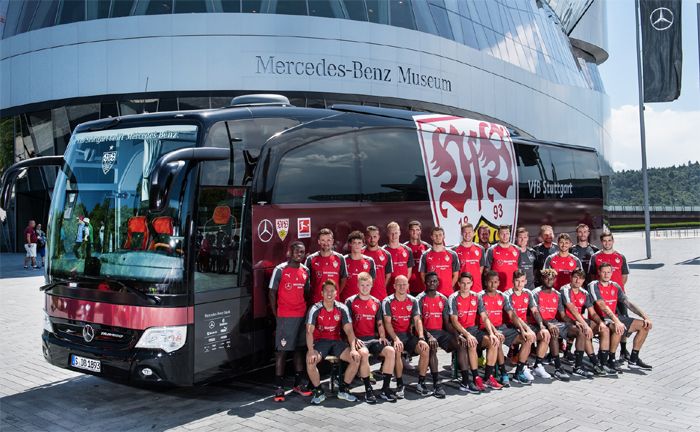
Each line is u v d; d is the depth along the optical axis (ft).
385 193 28.68
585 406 21.80
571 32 162.30
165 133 22.21
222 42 78.43
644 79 69.00
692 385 24.54
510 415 20.80
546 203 41.22
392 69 85.66
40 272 65.41
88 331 21.86
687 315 39.60
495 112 104.42
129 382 20.97
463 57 96.12
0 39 89.30
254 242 22.95
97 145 23.21
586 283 30.17
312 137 25.58
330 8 82.38
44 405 22.18
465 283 24.70
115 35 79.36
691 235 144.87
